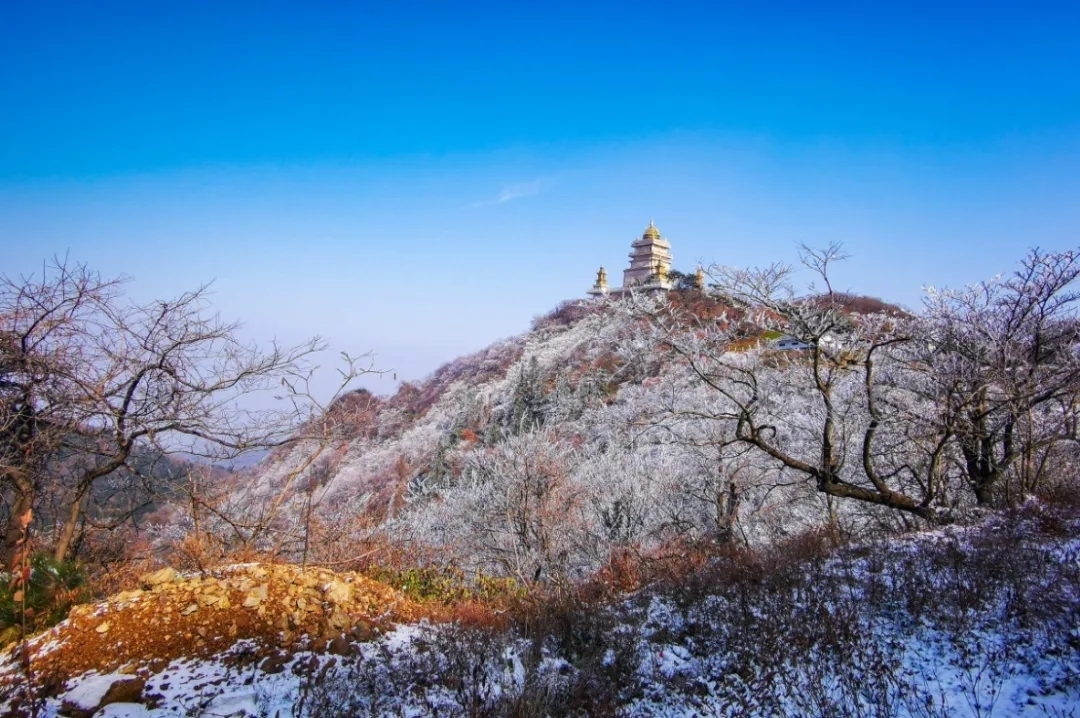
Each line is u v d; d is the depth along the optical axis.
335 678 5.45
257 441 8.49
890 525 11.91
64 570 6.89
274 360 8.50
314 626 6.19
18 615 6.02
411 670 5.70
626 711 5.33
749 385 12.05
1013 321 11.13
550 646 6.55
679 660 6.15
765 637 6.06
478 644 6.32
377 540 11.41
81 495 8.02
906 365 12.02
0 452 7.13
